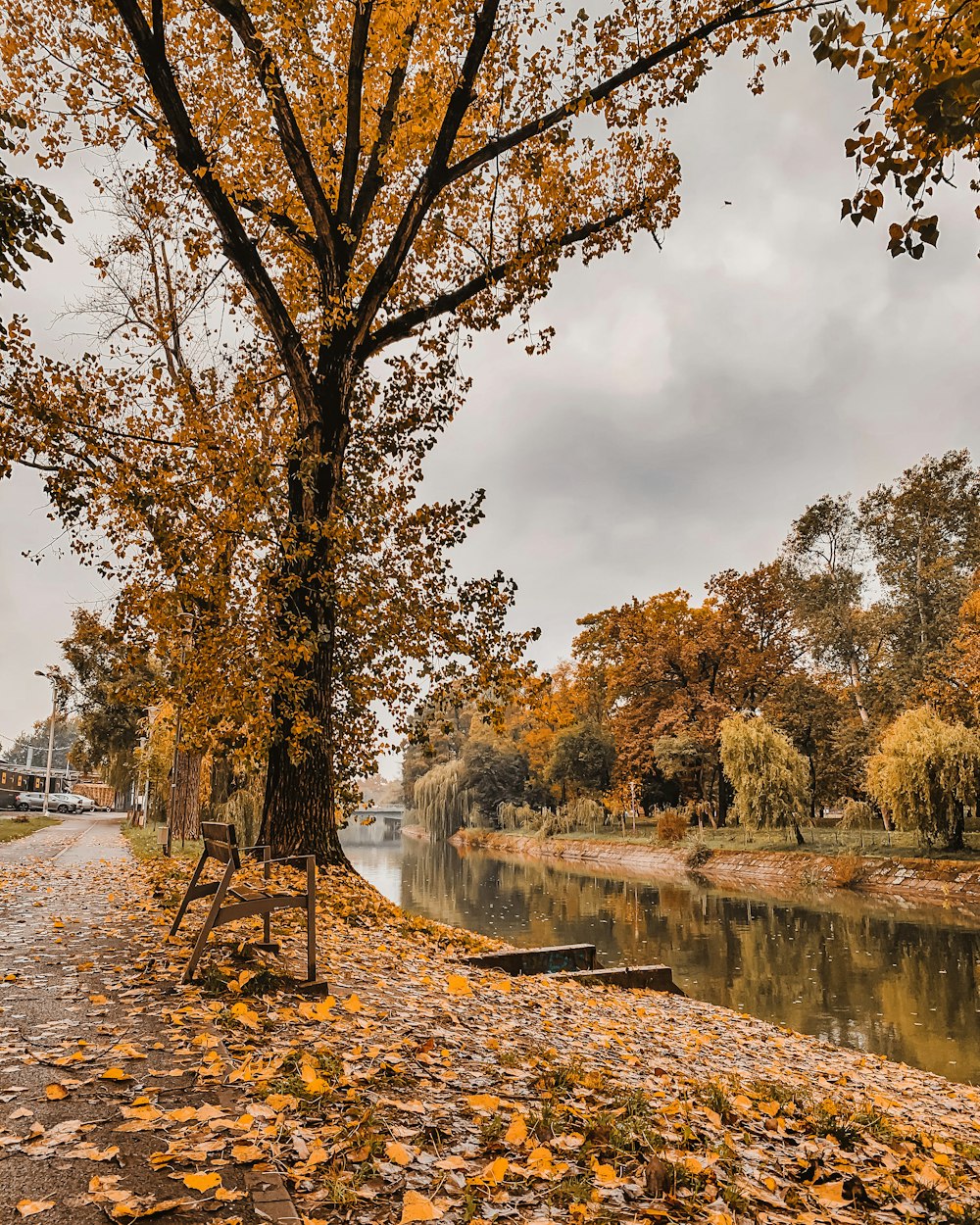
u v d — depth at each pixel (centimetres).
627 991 932
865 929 2127
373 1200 258
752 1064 669
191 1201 242
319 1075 361
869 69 502
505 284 1368
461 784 7894
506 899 2897
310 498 1228
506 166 1376
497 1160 284
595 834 5616
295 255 1375
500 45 1200
